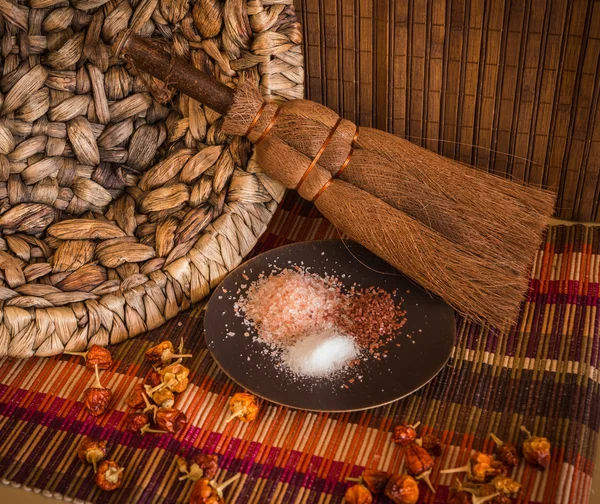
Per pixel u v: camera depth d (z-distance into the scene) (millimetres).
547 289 710
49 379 668
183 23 698
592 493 600
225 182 705
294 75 707
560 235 755
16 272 668
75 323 665
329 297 690
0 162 682
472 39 710
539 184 766
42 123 691
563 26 685
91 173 711
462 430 620
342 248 724
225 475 603
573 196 763
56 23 682
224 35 691
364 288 699
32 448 622
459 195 658
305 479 599
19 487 600
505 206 661
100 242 695
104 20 691
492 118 743
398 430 608
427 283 662
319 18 739
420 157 674
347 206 658
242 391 656
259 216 713
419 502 578
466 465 593
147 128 718
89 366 665
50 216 700
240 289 696
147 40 653
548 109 725
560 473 582
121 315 676
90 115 705
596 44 685
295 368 642
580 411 618
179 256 690
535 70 709
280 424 632
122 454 615
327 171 669
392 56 736
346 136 673
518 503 571
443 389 647
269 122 665
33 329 656
